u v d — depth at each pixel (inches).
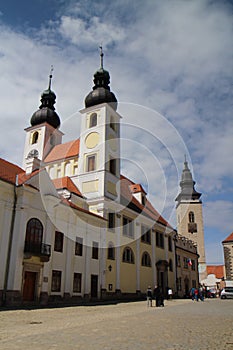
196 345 262.2
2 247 767.7
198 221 2679.6
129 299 1227.2
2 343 271.4
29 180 858.1
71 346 255.4
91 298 1045.8
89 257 1053.8
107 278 1138.7
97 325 404.8
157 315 562.6
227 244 2527.1
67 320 476.4
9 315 549.3
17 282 770.2
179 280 1747.0
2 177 816.3
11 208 805.2
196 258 2091.5
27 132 1827.0
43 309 696.4
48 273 876.0
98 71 1497.3
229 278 2459.4
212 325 403.2
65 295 927.7
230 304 987.9
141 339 290.4
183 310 699.4
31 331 350.6
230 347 254.8
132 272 1296.8
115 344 264.8
